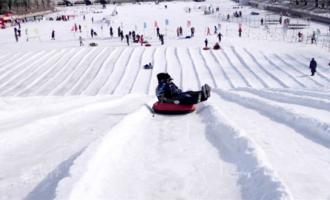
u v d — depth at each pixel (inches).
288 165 227.5
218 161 249.6
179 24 3198.8
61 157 271.0
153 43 2196.1
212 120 396.8
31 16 4407.0
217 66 1653.5
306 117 348.2
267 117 419.5
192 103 489.1
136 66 1697.8
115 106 623.2
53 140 331.9
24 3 4948.3
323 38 2300.7
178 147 296.5
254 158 224.5
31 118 459.2
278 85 1331.2
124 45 2155.5
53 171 231.5
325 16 3312.0
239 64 1673.2
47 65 1781.5
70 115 469.4
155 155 272.7
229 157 256.5
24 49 2127.2
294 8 4151.1
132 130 354.6
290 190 187.8
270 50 1900.8
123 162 252.2
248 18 3602.4
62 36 2659.9
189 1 6348.4
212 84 1393.9
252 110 492.1
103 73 1614.2
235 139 280.8
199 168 237.1
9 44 2341.3
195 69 1614.2
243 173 215.8
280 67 1582.2
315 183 197.5
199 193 197.3
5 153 292.2
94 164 221.8
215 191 198.1
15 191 209.3
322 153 254.5
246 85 1359.5
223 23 3238.2
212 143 304.3
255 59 1731.1
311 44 2084.2
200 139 323.0
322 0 4163.4
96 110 552.4
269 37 2421.3
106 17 3895.2
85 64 1770.4
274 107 449.1
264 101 527.5
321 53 1804.9
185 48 2000.5
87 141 322.7
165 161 256.1
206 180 215.0
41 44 2292.1
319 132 308.0
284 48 1947.6
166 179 219.1
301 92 657.6
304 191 186.7
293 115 376.2
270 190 177.3
